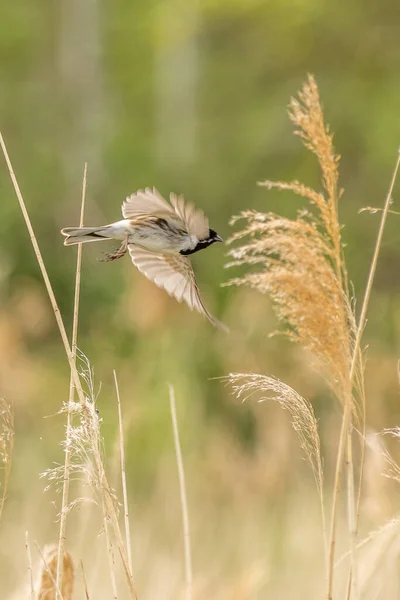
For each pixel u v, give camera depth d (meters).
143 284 15.72
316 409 13.56
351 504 5.83
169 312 15.64
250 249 5.79
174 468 12.81
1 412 5.99
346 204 27.42
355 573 5.76
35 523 9.78
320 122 5.82
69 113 34.81
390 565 7.66
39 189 30.23
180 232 6.75
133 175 31.66
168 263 6.96
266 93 31.23
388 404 14.12
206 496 12.50
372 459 8.17
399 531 7.19
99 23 35.97
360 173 28.33
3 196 28.50
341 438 5.84
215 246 23.78
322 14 28.80
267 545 10.75
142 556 9.39
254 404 13.77
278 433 13.15
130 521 11.09
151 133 33.84
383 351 16.80
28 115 34.78
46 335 18.30
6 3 35.81
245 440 14.31
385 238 26.39
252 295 15.59
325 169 5.84
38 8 36.31
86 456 5.70
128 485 13.03
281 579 9.88
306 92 5.88
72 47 35.16
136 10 35.69
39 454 12.59
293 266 5.77
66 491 5.75
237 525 11.41
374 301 20.69
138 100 35.25
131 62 36.03
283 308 5.83
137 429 13.67
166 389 14.41
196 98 32.84
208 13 29.84
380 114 28.20
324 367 5.91
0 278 17.48
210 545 10.70
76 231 6.36
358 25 29.03
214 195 30.14
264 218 5.79
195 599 7.24
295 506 12.02
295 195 28.53
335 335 5.82
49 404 15.44
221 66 32.16
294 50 29.94
